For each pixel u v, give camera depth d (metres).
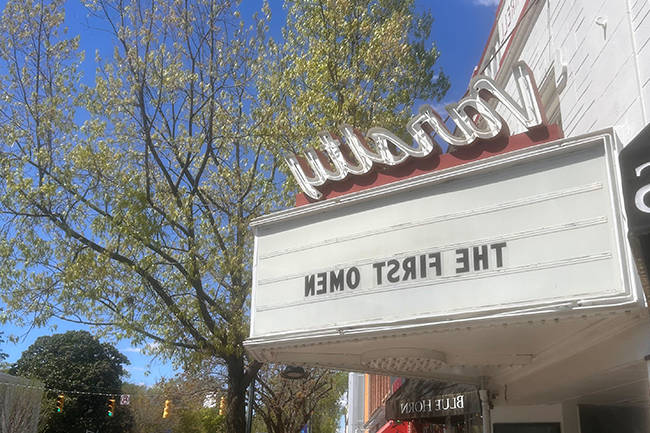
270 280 8.24
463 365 9.06
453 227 6.74
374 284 7.17
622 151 4.69
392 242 7.19
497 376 9.72
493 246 6.38
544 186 6.25
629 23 6.98
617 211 5.68
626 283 5.43
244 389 13.22
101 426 46.78
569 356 7.00
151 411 46.69
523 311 5.91
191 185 13.95
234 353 12.59
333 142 8.27
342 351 8.30
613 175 5.82
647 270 4.62
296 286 7.93
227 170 14.22
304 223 8.17
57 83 13.30
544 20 10.16
